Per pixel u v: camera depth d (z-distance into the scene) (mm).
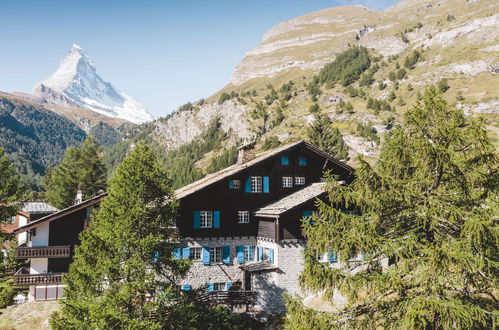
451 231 13094
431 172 13148
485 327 12320
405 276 13180
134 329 19250
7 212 34156
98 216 22078
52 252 36344
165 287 21922
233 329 27547
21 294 37125
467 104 189250
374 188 13438
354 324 13641
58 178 69625
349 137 181125
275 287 31891
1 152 35125
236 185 36281
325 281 13844
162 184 22984
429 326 12180
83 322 19547
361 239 13312
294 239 32781
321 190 32719
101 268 20688
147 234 22297
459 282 12281
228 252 35125
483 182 12781
